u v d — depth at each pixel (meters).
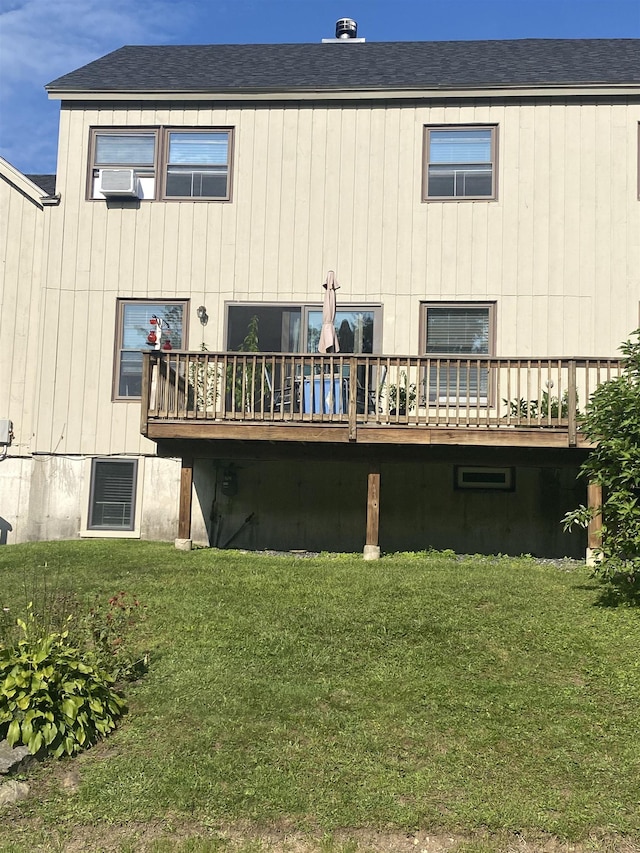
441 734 5.77
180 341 13.84
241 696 6.26
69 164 14.16
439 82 13.67
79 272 13.99
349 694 6.31
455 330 13.55
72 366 13.88
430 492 13.38
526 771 5.36
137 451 13.73
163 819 4.96
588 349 13.29
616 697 6.25
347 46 16.81
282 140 13.99
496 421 11.16
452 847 4.75
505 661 6.89
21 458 13.89
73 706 5.62
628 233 13.41
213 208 13.95
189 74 14.57
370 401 12.67
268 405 12.59
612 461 8.45
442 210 13.70
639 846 4.74
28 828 4.92
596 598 8.52
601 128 13.59
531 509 13.25
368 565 10.54
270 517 13.55
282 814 4.96
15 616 7.71
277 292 13.78
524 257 13.50
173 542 12.95
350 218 13.80
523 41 16.81
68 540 13.23
